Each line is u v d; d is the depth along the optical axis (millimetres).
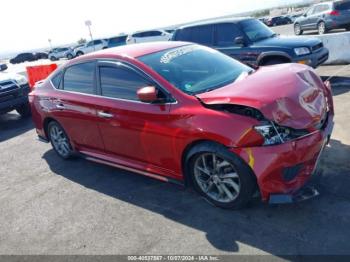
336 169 4004
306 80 3736
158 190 4250
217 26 8953
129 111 4012
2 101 7973
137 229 3555
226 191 3512
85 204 4223
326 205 3410
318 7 19500
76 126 4930
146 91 3586
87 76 4691
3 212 4367
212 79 4008
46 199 4520
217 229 3338
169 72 3947
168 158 3820
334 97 6754
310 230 3111
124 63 4195
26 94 8555
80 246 3439
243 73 4211
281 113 3125
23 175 5410
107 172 5016
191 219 3561
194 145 3539
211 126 3277
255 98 3215
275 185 3127
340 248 2857
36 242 3627
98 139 4664
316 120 3324
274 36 8930
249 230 3240
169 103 3670
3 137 7684
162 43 4789
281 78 3648
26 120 8906
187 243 3221
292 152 3055
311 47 7867
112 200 4203
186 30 9492
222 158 3342
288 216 3340
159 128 3734
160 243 3285
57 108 5121
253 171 3146
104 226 3703
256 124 3080
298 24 21234
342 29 19969
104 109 4324
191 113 3439
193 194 4020
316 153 3246
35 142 6969
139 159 4227
